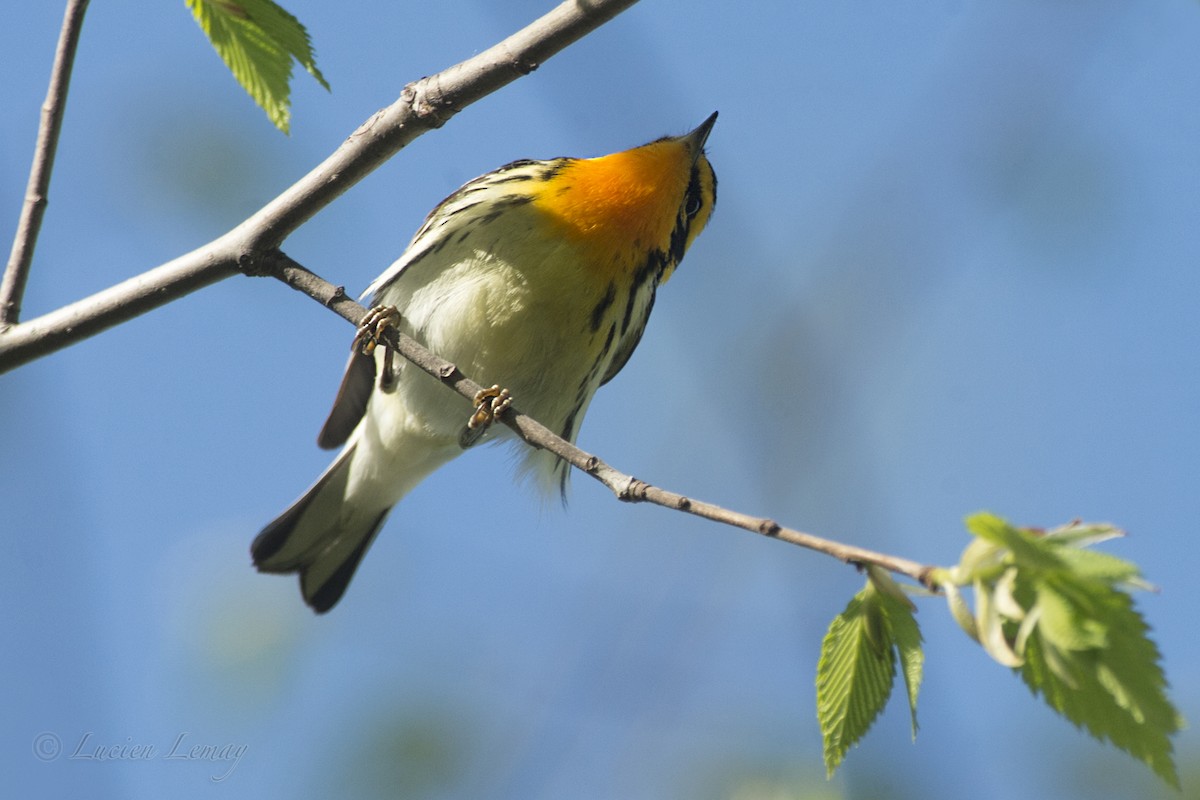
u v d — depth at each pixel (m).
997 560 4.87
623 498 6.42
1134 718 4.96
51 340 8.57
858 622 5.70
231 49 8.16
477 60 8.16
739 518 5.68
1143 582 4.66
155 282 8.56
